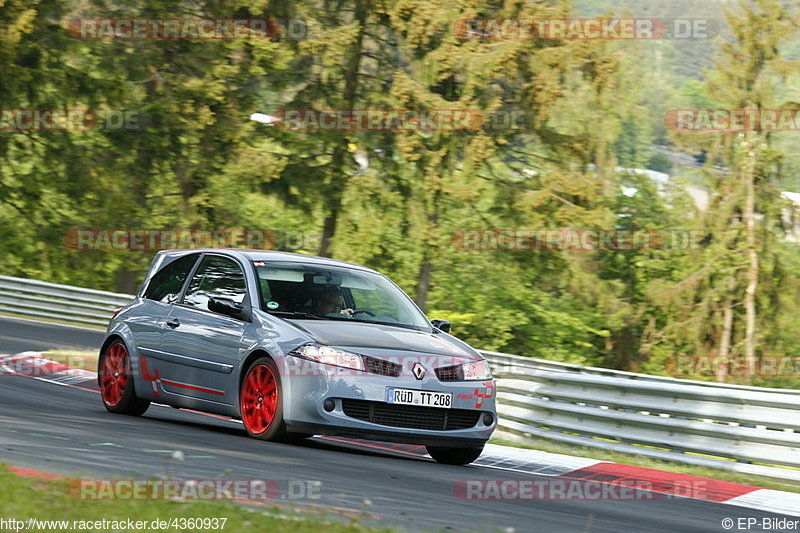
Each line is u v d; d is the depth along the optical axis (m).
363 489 13.95
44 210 80.81
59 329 49.03
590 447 24.69
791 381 82.06
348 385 18.14
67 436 16.31
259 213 92.94
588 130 75.12
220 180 76.50
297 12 73.62
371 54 75.25
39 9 71.81
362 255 77.56
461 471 18.22
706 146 80.25
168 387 21.14
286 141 74.94
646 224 95.12
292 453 17.25
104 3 75.06
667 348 86.75
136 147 75.25
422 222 75.44
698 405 22.69
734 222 80.75
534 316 91.62
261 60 72.00
